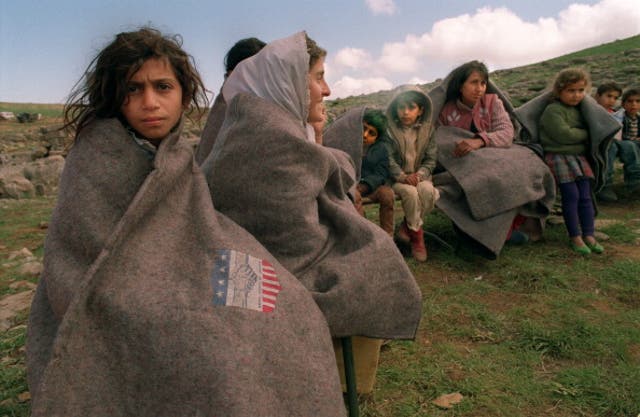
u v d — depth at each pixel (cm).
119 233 133
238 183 177
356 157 344
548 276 371
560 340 276
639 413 215
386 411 221
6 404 234
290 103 189
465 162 409
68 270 135
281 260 175
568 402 225
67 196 141
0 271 450
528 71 2561
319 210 192
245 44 295
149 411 130
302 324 148
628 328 291
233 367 127
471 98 422
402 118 397
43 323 154
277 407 132
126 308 131
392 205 386
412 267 403
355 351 207
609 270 379
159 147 149
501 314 315
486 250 397
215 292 138
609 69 2034
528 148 438
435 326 302
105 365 130
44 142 1739
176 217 152
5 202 870
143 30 156
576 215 427
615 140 594
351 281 170
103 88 150
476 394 231
